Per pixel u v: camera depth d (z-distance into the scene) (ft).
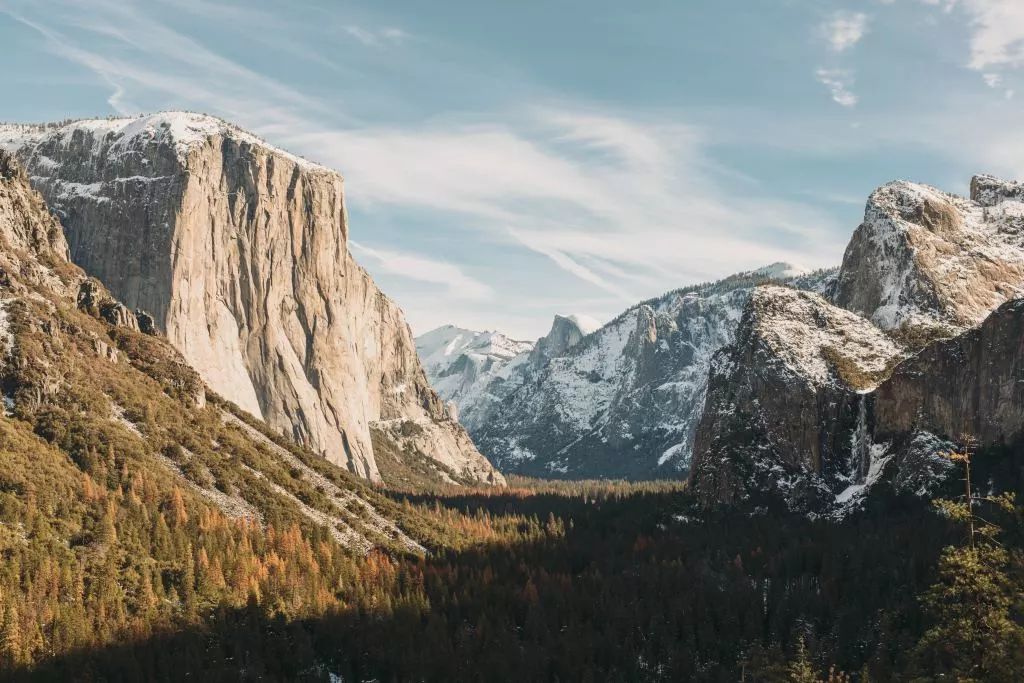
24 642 452.76
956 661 319.47
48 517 525.75
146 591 514.68
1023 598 304.91
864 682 510.99
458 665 556.92
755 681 541.75
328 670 542.57
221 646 510.99
